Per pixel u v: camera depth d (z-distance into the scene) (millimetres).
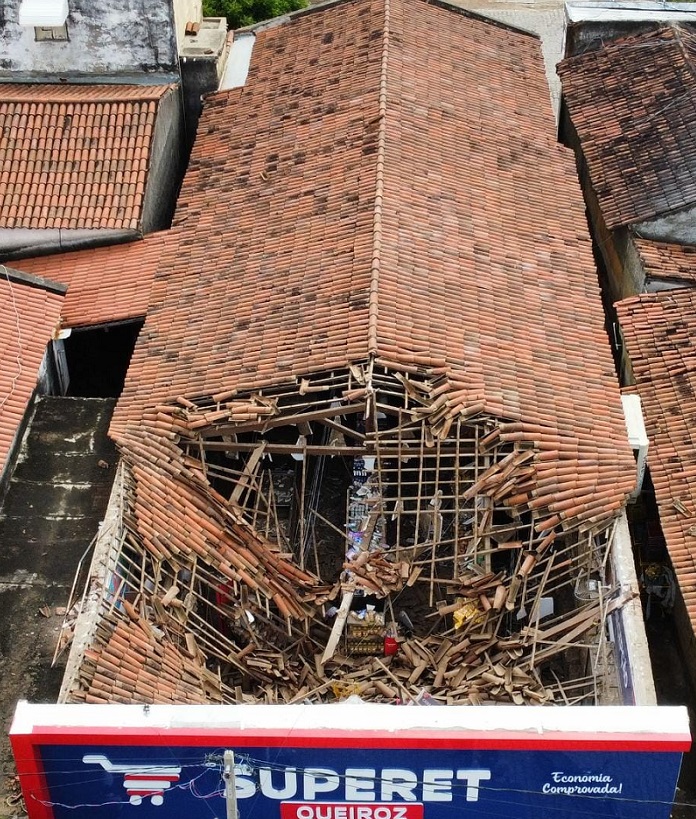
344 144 28469
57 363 27281
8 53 32156
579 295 25984
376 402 21422
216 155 30453
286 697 21094
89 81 32625
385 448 21406
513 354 23375
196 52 33375
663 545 26062
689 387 26016
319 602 21672
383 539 22125
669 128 32219
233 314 24641
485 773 16172
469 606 21359
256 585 21391
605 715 15875
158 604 20547
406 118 29141
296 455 22094
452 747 15797
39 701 19062
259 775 16359
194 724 15953
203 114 32250
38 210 28234
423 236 25500
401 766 16141
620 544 20969
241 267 26047
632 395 24406
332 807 16766
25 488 22656
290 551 22562
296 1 44031
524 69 34094
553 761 15930
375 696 21031
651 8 38406
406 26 33000
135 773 16391
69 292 27484
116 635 19453
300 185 27844
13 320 24859
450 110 30406
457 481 21203
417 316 23062
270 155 29484
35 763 16234
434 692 20922
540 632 20797
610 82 35031
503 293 24969
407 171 27328
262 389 22203
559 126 38656
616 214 30516
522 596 21031
